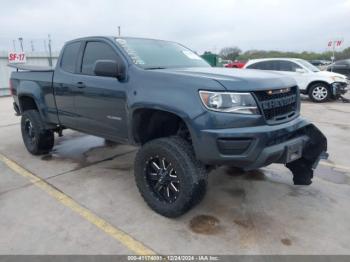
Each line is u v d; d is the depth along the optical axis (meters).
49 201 3.70
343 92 12.00
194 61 4.34
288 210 3.45
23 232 3.07
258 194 3.82
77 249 2.81
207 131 2.81
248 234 3.01
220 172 4.46
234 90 2.82
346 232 3.04
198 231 3.06
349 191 3.91
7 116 9.61
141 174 3.43
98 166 4.84
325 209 3.46
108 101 3.78
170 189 3.29
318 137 3.45
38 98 4.99
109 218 3.31
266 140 2.84
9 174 4.56
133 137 3.54
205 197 3.74
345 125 7.64
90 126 4.23
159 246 2.85
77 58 4.38
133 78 3.45
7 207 3.57
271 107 3.00
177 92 3.02
